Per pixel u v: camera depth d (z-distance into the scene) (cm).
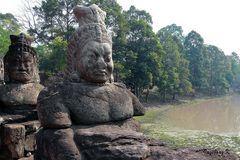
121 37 3259
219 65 6694
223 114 4003
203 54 6091
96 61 401
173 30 7062
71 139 354
